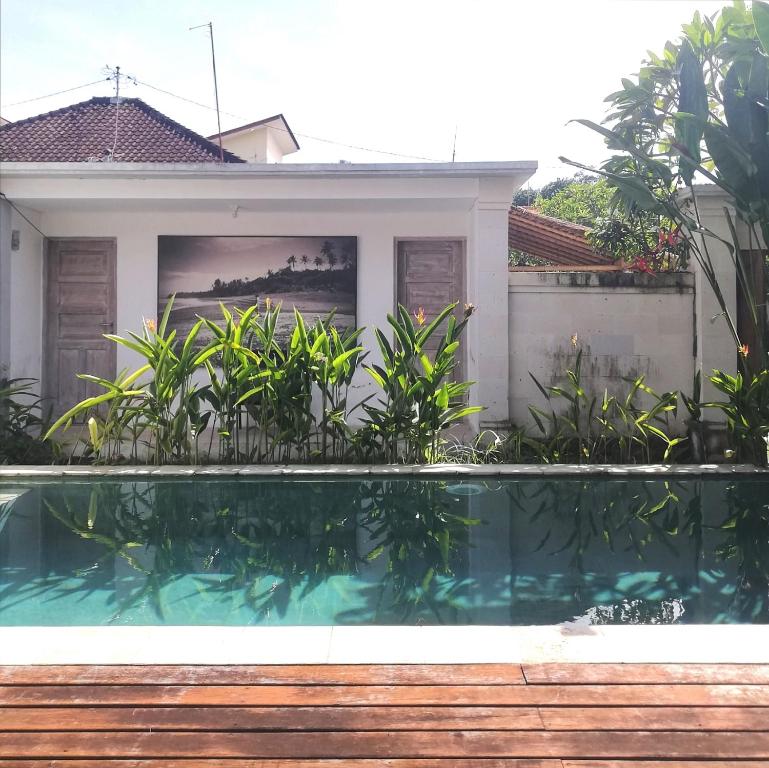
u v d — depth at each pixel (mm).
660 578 3846
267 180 7457
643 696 2242
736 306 7438
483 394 7379
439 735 2039
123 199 7574
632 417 7254
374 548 4395
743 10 6570
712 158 6266
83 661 2506
